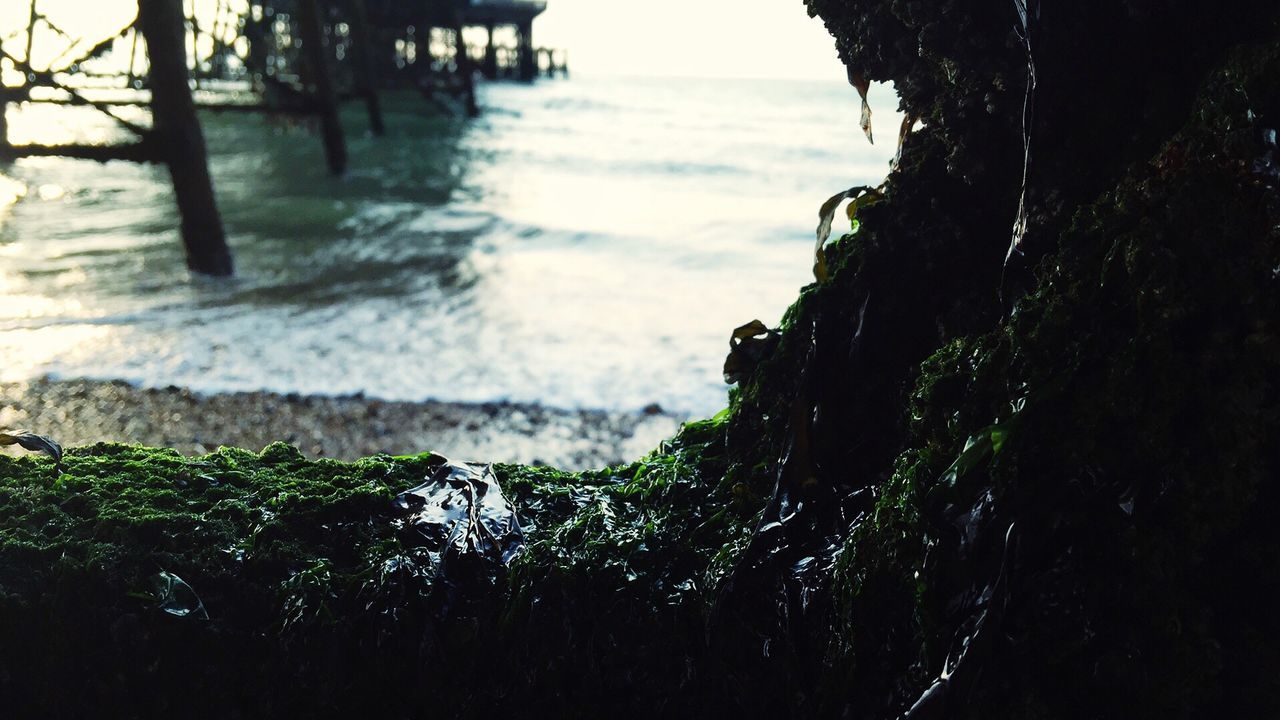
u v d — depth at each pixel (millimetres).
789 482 1922
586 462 7578
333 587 1845
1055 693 1427
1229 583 1394
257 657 1809
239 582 1853
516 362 10094
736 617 1746
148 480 2121
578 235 18859
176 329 10781
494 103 62000
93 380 9008
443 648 1821
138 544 1880
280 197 22547
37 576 1821
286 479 2188
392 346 10461
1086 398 1459
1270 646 1359
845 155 40500
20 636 1805
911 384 1883
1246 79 1366
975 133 1770
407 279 13906
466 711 1808
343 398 8781
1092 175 1598
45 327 10766
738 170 34406
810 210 24672
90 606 1794
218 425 8031
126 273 13609
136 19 15695
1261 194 1363
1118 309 1469
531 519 2139
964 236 1844
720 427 2402
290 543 1941
